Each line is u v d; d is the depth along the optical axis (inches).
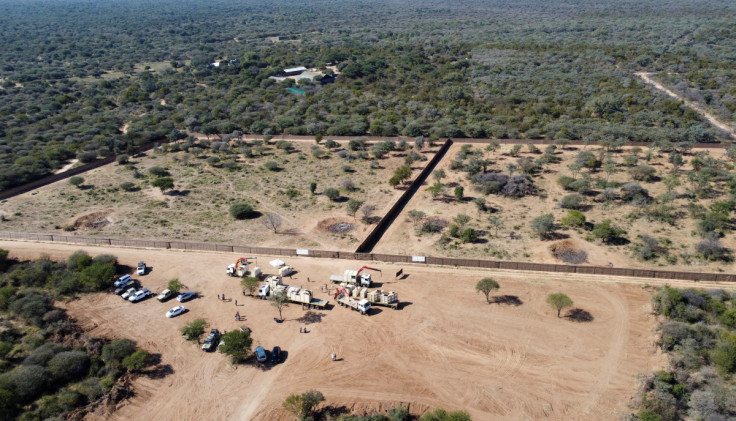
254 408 1809.8
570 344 2078.0
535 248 2844.5
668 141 4271.7
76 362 1945.1
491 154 4488.2
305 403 1747.0
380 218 3314.5
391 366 1990.7
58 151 4581.7
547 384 1879.9
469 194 3654.0
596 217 3166.8
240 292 2527.1
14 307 2290.8
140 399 1863.9
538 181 3801.7
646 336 2103.8
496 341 2111.2
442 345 2098.9
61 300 2466.8
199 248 2970.0
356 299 2384.4
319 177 4124.0
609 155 4119.1
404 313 2313.0
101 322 2299.5
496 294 2434.8
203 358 2066.9
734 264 2593.5
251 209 3430.1
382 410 1792.6
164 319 2317.9
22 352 2064.5
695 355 1924.2
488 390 1862.7
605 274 2549.2
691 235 2883.9
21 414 1753.2
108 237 3129.9
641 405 1753.2
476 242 2942.9
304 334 2187.5
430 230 3112.7
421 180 3961.6
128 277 2593.5
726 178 3575.3
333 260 2810.0
